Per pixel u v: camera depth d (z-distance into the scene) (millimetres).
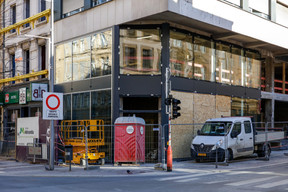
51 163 14602
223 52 21156
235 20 19359
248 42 22297
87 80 19438
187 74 18750
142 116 18875
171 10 15789
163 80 17578
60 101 14617
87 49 19578
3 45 27484
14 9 26953
